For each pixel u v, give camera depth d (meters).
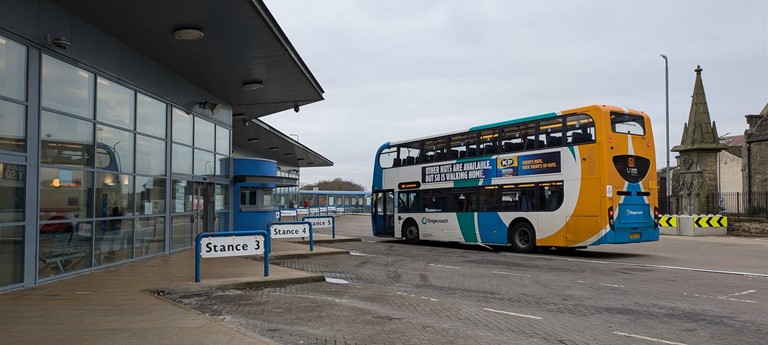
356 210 77.44
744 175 36.53
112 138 12.70
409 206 22.47
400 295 9.80
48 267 10.30
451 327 7.29
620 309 8.63
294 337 6.69
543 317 7.99
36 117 9.93
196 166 18.23
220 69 16.34
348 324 7.42
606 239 15.48
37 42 9.98
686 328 7.31
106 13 11.30
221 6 11.52
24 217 9.61
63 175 10.75
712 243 23.17
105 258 12.35
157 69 15.19
